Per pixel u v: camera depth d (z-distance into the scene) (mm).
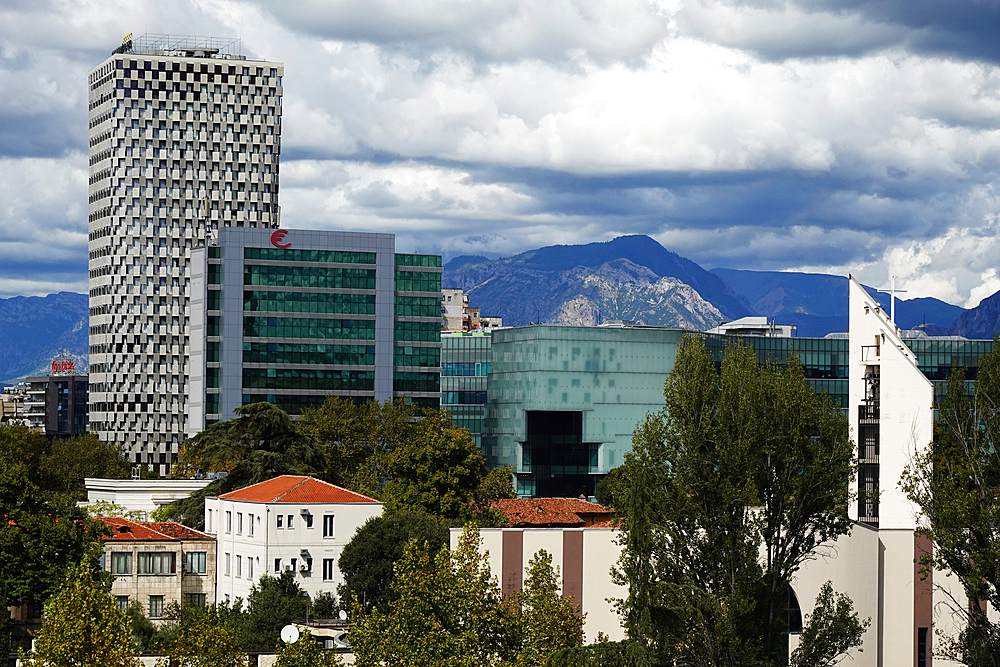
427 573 115875
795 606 134750
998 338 132750
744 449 125750
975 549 122375
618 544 128125
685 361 129875
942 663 136375
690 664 120875
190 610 177250
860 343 164625
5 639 145375
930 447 140000
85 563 114562
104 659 107750
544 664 112000
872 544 136125
